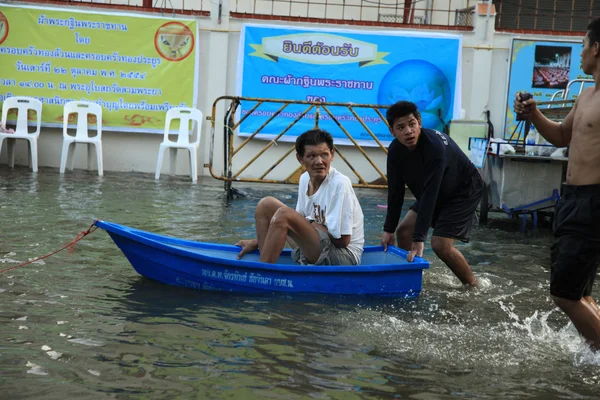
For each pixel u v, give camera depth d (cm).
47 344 354
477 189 518
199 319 407
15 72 1194
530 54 1223
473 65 1235
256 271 468
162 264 479
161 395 300
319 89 1229
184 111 1198
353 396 310
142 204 851
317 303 454
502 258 643
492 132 1209
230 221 762
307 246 493
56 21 1191
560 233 365
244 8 1474
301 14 1491
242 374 328
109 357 341
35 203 797
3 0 1185
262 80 1223
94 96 1209
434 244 513
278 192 1079
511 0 1456
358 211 507
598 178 350
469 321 432
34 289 451
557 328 425
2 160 1201
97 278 488
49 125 1202
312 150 480
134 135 1234
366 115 1237
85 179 1077
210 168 957
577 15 1455
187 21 1203
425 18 1462
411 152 496
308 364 345
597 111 353
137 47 1207
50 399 290
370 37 1221
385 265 475
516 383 335
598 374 350
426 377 337
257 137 1220
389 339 390
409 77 1231
